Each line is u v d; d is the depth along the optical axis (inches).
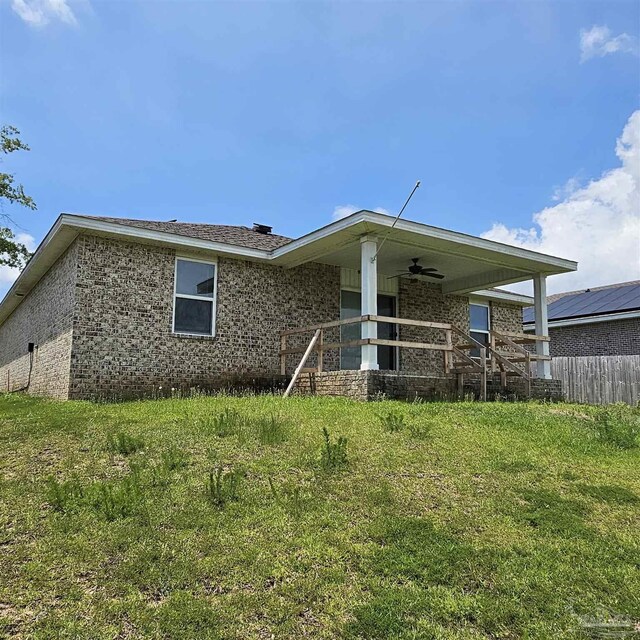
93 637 111.5
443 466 219.5
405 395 396.8
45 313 527.2
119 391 418.0
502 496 193.2
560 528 169.5
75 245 422.0
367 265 417.7
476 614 125.3
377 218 402.0
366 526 163.0
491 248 477.4
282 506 171.8
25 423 274.8
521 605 129.7
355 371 391.2
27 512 161.8
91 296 414.0
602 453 256.8
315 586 133.0
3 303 717.3
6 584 127.3
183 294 459.2
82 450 221.6
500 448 248.7
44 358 518.0
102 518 158.6
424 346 423.8
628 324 815.7
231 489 178.4
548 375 535.5
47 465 203.5
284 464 207.5
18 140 951.6
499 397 446.6
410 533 160.1
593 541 162.2
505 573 142.3
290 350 489.7
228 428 248.7
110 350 418.0
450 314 649.6
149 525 155.4
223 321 475.5
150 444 227.3
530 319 948.6
